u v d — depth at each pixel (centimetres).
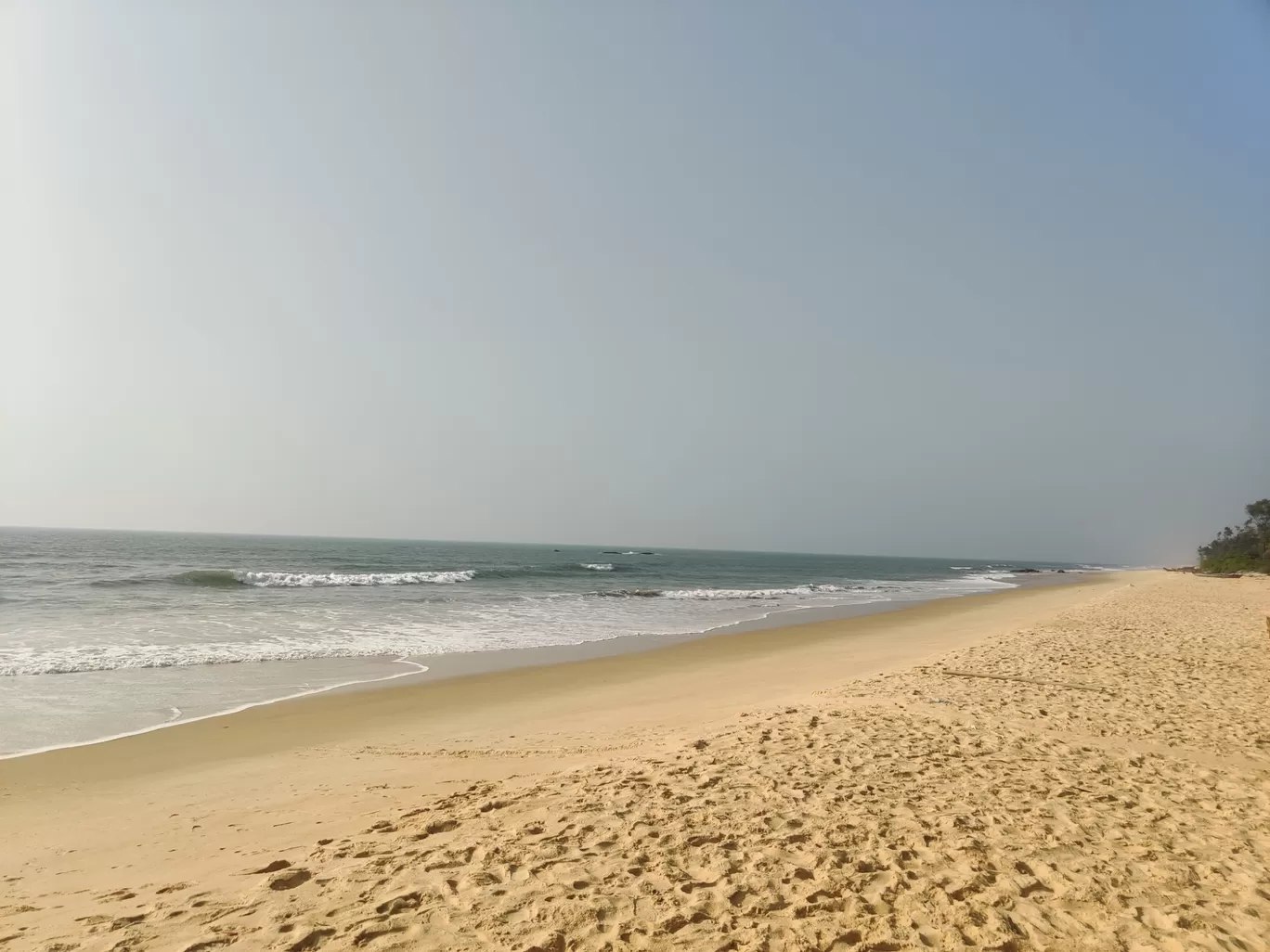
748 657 1608
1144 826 525
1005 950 356
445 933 363
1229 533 7475
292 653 1431
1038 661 1295
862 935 366
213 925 370
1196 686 1083
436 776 697
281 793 652
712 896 405
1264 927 384
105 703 1000
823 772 635
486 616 2280
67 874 462
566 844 477
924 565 15038
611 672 1389
